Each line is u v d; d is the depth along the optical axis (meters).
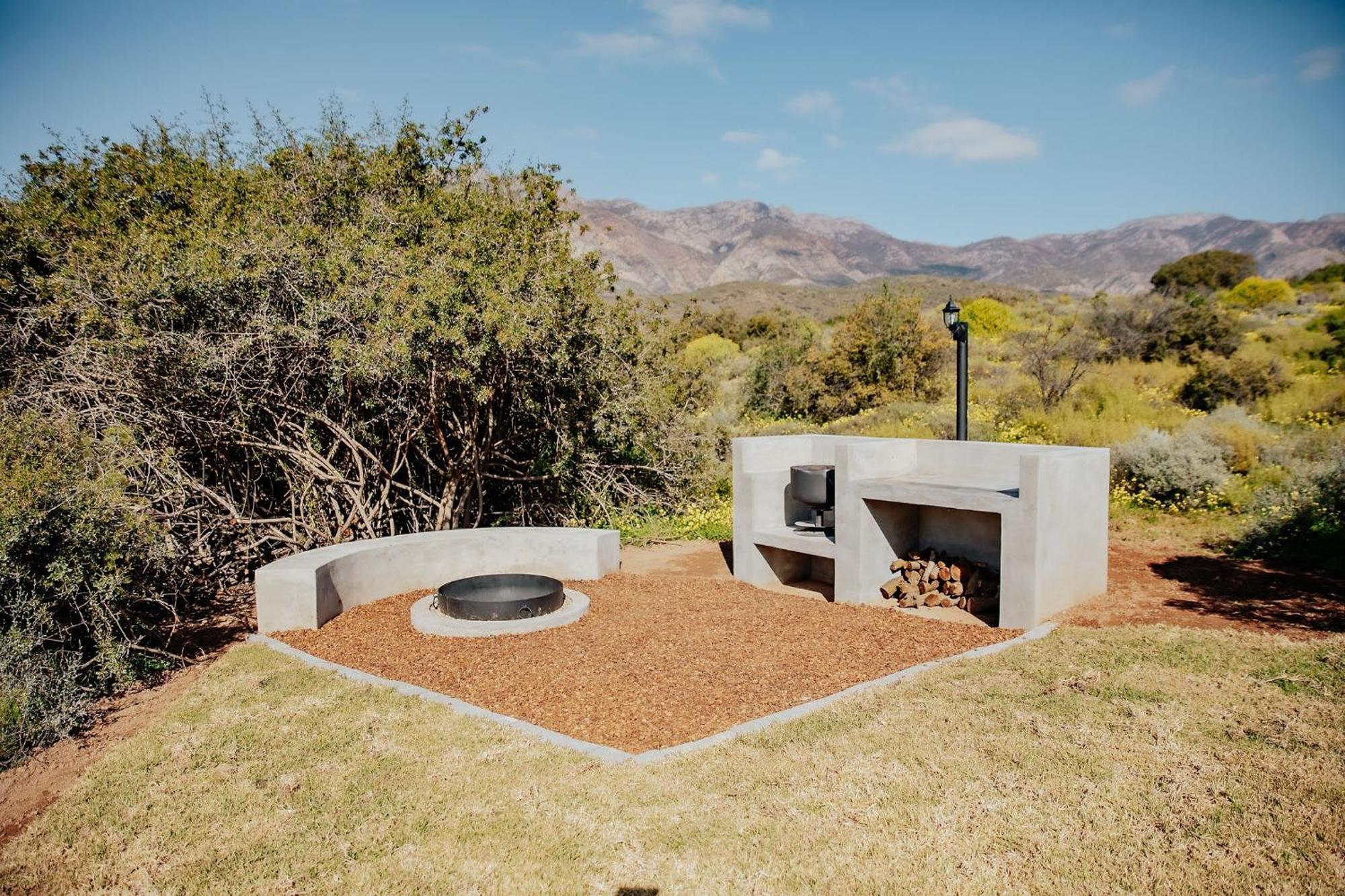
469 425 9.82
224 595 8.31
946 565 7.50
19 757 4.61
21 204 8.84
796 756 4.32
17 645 5.01
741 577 8.53
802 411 20.84
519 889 3.26
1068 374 17.12
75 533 5.53
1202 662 5.53
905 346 20.25
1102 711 4.78
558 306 8.99
